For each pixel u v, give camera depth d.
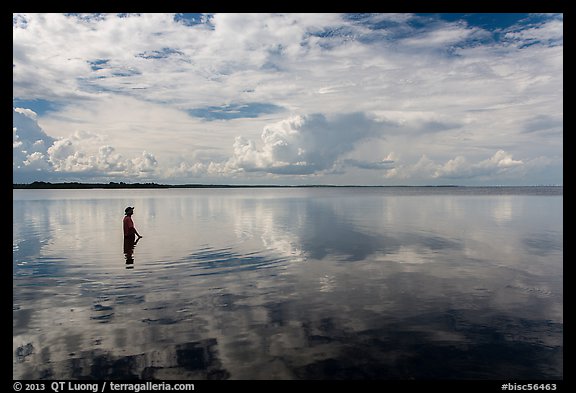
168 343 9.08
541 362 8.13
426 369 7.86
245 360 8.25
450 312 10.96
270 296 12.51
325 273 15.56
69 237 25.75
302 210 53.22
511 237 25.56
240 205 67.00
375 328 9.84
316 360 8.23
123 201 82.12
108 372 7.86
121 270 16.12
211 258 18.58
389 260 18.14
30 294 12.82
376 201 80.81
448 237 25.58
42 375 7.79
